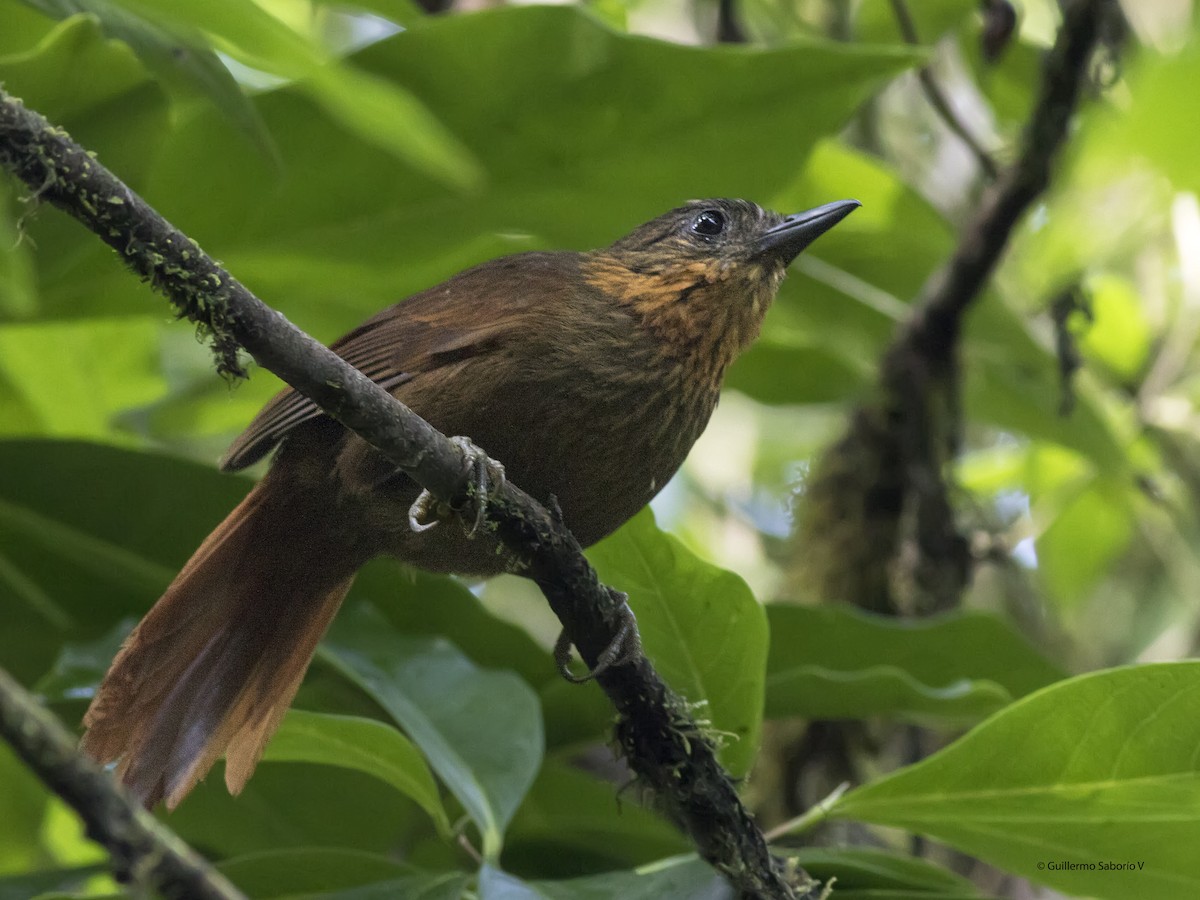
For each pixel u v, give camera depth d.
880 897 7.58
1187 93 4.71
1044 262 11.98
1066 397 11.50
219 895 4.13
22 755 3.98
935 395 11.73
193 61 7.12
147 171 7.79
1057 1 10.84
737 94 8.60
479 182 8.93
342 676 9.17
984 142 13.55
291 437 7.68
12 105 5.41
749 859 6.91
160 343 12.27
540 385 7.84
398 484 7.57
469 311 8.15
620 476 8.09
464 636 9.28
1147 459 13.83
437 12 11.78
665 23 14.01
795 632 9.15
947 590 11.70
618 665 6.73
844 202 8.97
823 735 11.10
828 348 11.89
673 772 6.85
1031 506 13.68
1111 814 7.22
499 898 6.79
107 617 9.44
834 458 11.98
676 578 7.29
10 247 6.41
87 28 6.96
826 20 13.33
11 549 9.12
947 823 7.44
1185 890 7.47
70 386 11.06
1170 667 6.81
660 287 8.52
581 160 8.91
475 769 7.88
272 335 5.83
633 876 7.13
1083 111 11.84
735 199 9.02
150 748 7.57
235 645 7.95
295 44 4.48
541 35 8.29
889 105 14.56
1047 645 14.03
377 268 9.32
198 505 8.93
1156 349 14.20
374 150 8.67
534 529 6.62
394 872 7.80
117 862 4.06
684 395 8.40
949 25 12.37
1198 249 13.20
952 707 8.55
